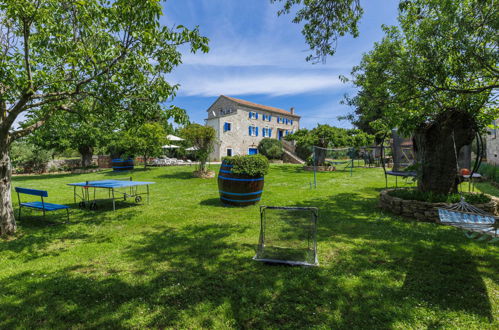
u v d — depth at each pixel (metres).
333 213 7.27
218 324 2.69
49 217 7.39
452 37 4.51
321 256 4.35
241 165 8.21
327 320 2.73
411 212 6.61
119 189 12.71
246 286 3.44
